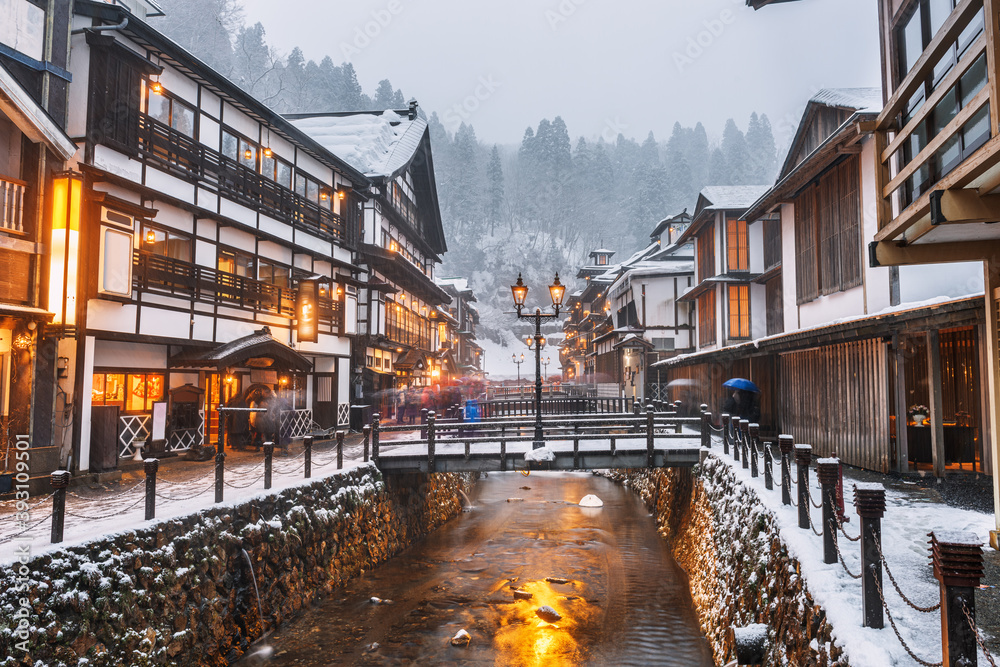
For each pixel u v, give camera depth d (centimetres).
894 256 621
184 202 1482
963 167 430
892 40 760
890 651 399
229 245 1703
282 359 1819
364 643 933
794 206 1766
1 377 1083
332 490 1237
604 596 1152
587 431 1970
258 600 927
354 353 2502
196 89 1588
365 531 1320
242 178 1744
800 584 592
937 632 429
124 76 1301
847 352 1200
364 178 2509
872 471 1105
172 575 760
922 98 647
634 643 936
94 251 1207
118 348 1372
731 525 980
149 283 1388
